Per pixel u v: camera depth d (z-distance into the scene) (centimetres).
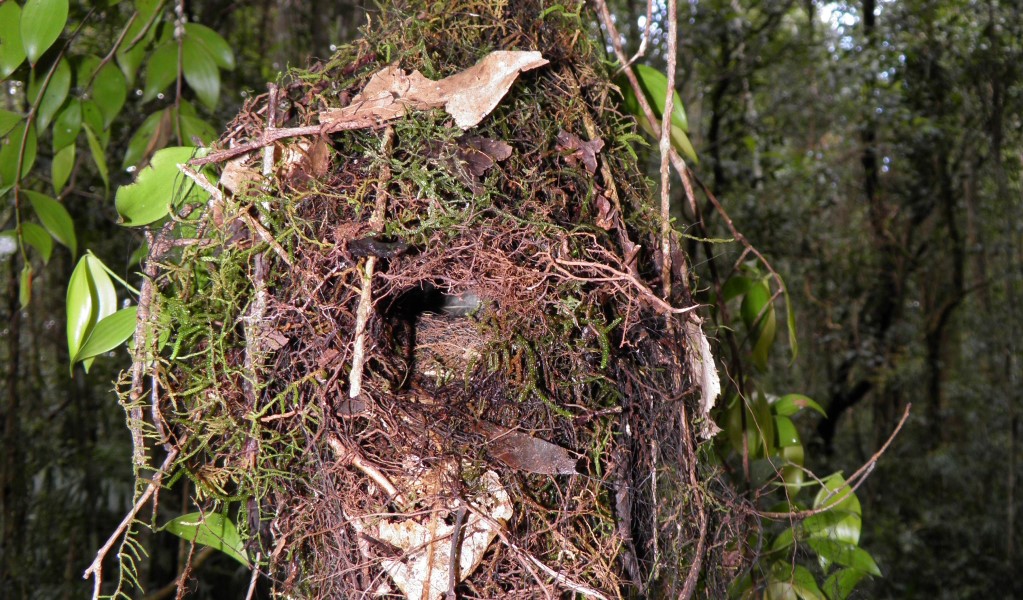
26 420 258
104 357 285
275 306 74
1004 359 468
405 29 87
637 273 79
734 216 390
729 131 393
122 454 274
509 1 90
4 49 103
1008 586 402
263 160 77
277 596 80
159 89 126
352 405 73
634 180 91
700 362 84
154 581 244
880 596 395
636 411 80
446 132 76
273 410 76
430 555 71
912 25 393
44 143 202
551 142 82
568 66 91
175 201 86
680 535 83
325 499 74
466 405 75
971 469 454
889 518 445
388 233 73
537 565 72
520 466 72
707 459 91
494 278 74
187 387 81
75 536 258
